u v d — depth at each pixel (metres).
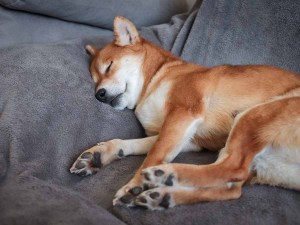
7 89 1.47
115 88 1.77
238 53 2.01
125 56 1.84
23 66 1.56
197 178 1.21
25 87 1.48
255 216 1.13
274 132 1.29
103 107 1.67
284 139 1.28
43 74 1.56
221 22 2.09
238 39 2.02
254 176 1.35
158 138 1.42
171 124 1.44
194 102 1.51
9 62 1.58
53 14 2.07
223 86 1.57
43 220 0.99
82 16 2.17
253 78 1.55
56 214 1.02
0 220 0.98
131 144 1.58
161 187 1.19
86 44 2.02
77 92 1.61
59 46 1.82
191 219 1.10
